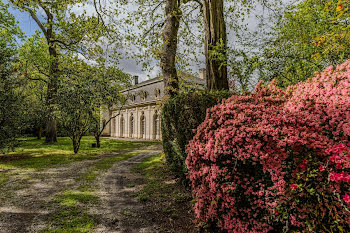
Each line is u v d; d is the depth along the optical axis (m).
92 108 12.91
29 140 22.83
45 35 18.05
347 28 4.29
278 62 5.95
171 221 3.44
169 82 8.55
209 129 3.08
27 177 6.45
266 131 2.33
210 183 2.75
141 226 3.30
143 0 10.72
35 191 5.04
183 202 4.20
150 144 19.80
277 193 2.12
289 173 2.14
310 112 2.62
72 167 8.07
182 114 5.03
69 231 3.12
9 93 9.45
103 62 13.87
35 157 10.51
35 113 12.01
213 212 2.73
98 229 3.21
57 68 16.16
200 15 11.34
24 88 12.09
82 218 3.57
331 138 2.25
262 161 2.30
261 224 2.32
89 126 12.60
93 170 7.52
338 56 5.42
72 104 11.47
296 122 2.46
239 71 6.17
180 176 5.33
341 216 1.79
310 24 6.04
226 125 2.84
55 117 12.30
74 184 5.69
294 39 6.09
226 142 2.61
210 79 6.39
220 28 6.41
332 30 5.00
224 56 5.96
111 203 4.28
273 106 2.98
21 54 16.78
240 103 3.24
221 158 2.72
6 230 3.14
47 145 16.62
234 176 2.54
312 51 5.69
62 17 13.86
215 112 3.22
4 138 9.38
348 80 2.86
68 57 15.44
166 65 8.66
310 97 2.89
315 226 1.89
